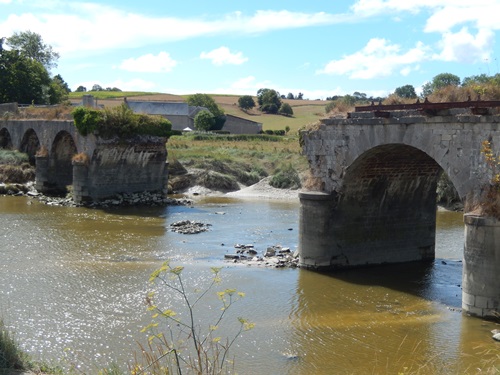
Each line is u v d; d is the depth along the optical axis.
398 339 18.17
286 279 25.17
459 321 19.78
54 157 53.62
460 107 20.97
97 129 46.53
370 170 26.25
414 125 22.59
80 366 15.59
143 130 48.84
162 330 18.50
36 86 84.31
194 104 129.25
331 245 26.80
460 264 28.48
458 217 42.41
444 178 47.16
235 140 90.75
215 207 48.50
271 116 146.25
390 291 23.67
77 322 19.14
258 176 63.88
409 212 28.67
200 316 19.97
